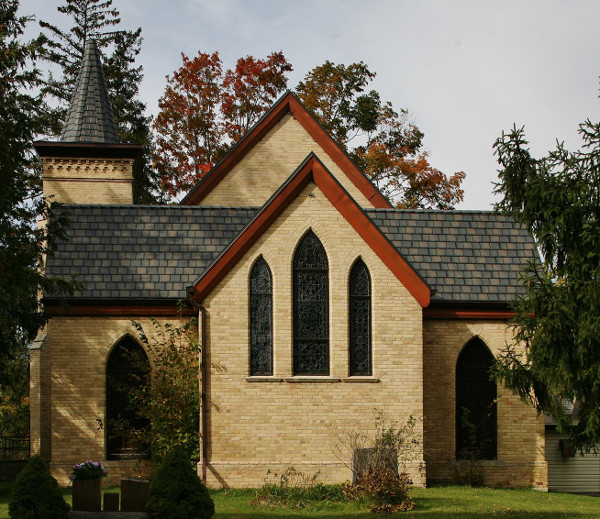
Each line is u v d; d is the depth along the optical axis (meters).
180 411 20.91
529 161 17.72
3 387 25.48
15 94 22.20
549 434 25.56
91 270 23.03
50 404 24.03
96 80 32.19
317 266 21.12
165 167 44.84
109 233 23.88
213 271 20.72
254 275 21.03
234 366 20.66
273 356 20.77
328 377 20.73
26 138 21.94
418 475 20.92
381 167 44.88
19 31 23.59
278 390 20.66
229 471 20.34
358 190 28.62
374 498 18.00
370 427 20.77
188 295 21.11
